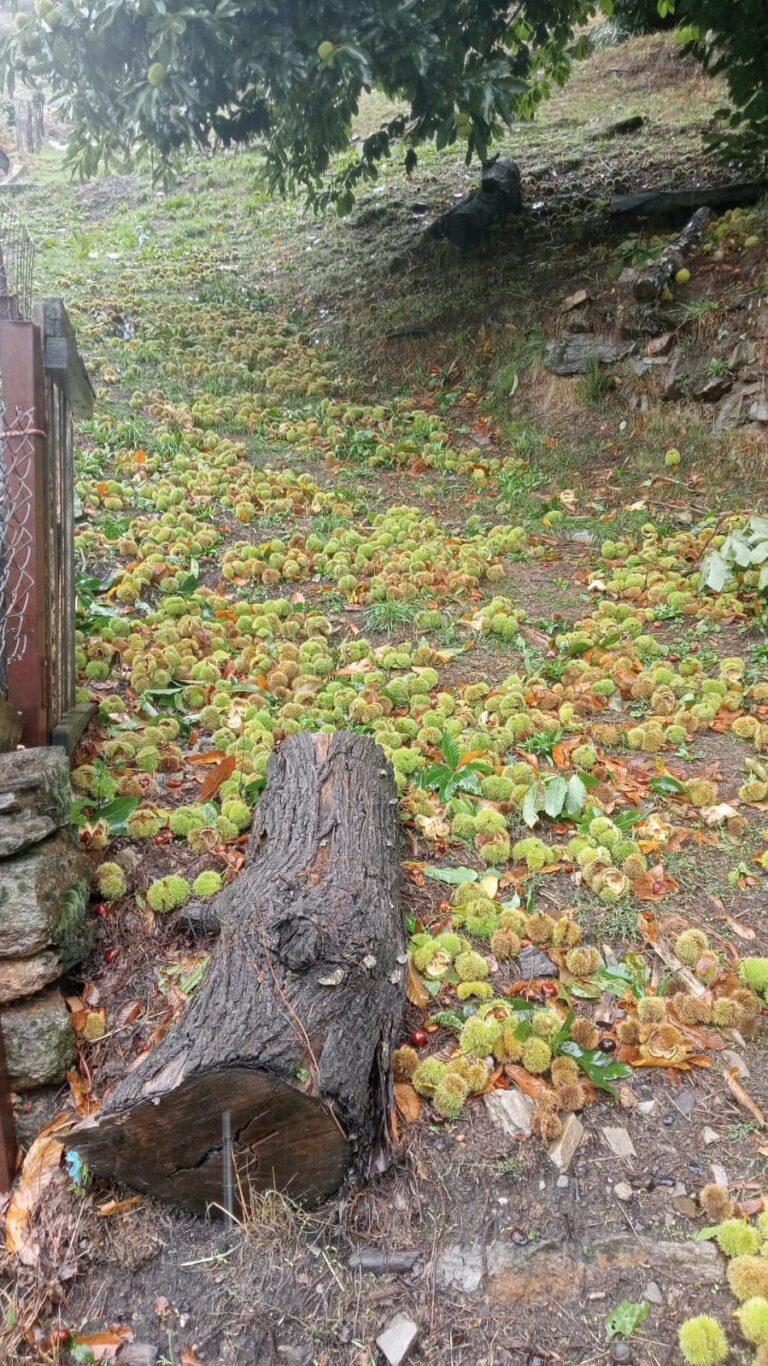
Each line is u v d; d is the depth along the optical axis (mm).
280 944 2760
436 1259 2418
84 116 8719
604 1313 2312
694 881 3658
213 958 2861
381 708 4730
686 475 7684
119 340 10578
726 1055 2932
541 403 9008
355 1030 2598
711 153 10688
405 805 4020
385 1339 2273
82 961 3193
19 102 18531
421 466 8383
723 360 8023
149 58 7891
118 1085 2555
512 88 7848
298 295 12211
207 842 3711
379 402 9727
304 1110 2422
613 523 7203
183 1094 2404
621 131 13828
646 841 3807
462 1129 2699
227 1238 2484
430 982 3131
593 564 6707
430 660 5352
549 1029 2924
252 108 9312
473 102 7906
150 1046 2893
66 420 4203
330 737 3873
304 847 3229
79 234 14703
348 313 11352
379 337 10617
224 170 16531
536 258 10766
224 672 5129
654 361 8453
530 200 12203
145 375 9828
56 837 3092
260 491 7500
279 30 7488
